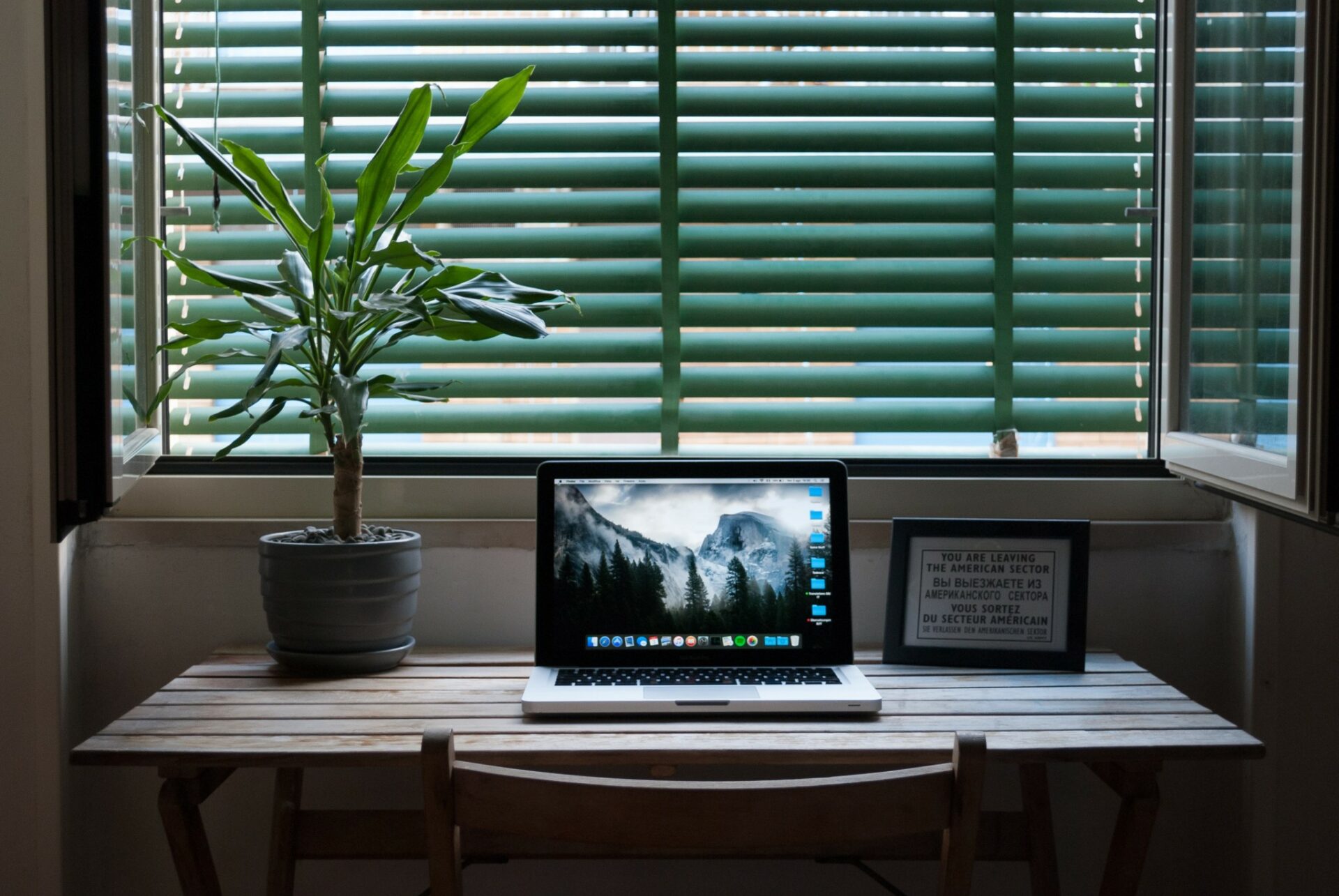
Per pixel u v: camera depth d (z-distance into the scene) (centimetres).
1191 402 161
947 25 171
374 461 169
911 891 164
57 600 147
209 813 161
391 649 142
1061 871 164
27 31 139
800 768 154
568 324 171
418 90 129
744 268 172
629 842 85
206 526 160
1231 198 145
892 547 147
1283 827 157
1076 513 167
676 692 124
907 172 171
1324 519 116
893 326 171
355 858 143
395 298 134
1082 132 172
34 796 148
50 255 117
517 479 166
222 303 171
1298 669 155
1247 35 139
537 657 137
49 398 120
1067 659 141
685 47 171
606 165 171
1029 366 174
